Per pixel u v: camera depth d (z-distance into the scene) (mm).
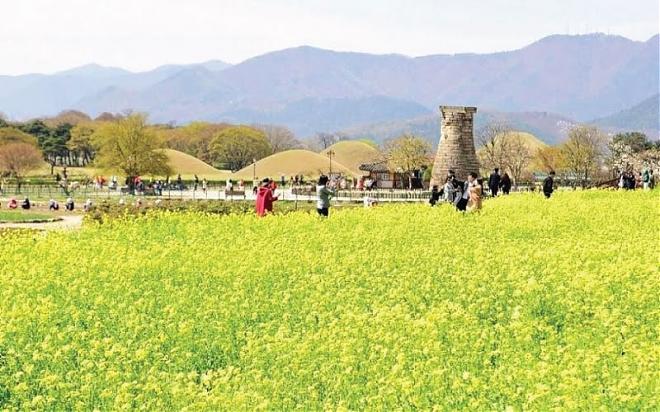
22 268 22062
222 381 11797
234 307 16422
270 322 15602
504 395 11188
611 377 11633
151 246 26328
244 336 14938
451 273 20531
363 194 74188
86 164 172375
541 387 10758
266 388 11711
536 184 104062
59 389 11812
